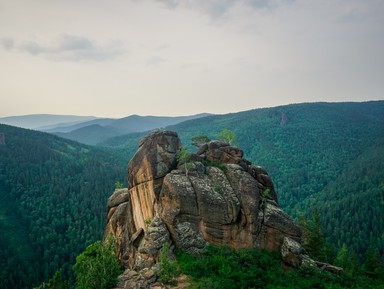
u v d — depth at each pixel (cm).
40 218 18438
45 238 16550
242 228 4391
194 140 6044
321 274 4019
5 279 12950
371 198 18575
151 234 4162
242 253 4066
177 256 3981
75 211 19600
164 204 4438
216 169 4953
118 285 3494
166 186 4506
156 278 3512
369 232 16150
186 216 4297
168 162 4938
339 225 17075
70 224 18338
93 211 19875
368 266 7012
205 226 4272
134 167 5172
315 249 6038
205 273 3584
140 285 3359
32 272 13800
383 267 7019
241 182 4741
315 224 6297
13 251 15312
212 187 4606
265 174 5341
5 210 19350
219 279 3444
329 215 18325
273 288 3434
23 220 18575
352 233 16000
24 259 14950
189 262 3822
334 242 15675
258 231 4403
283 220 4522
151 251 4012
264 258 4091
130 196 5372
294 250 4150
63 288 4009
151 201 4806
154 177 4797
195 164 4928
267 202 4819
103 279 3459
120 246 5394
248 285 3434
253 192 4650
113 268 3703
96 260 3741
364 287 4028
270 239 4419
